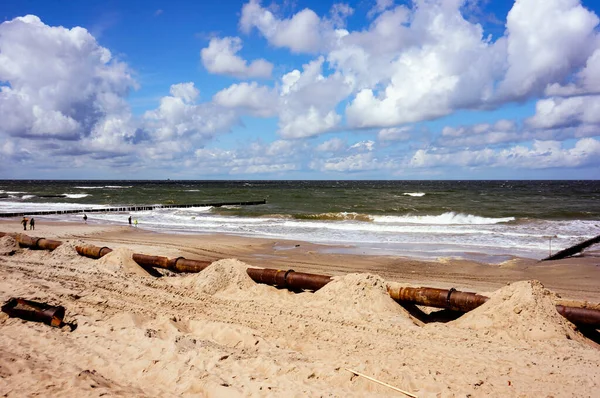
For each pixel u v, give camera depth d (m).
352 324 10.13
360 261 20.69
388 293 11.85
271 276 13.36
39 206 53.66
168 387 7.08
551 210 43.50
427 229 31.56
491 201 57.62
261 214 43.19
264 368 7.63
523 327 9.41
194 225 35.03
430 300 11.32
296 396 6.65
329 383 7.20
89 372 7.36
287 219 39.44
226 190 100.81
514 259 21.19
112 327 9.46
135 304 11.55
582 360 8.06
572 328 9.73
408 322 10.27
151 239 26.91
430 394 6.77
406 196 71.44
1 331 9.25
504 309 10.04
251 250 23.70
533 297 10.02
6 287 12.67
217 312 11.16
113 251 16.81
